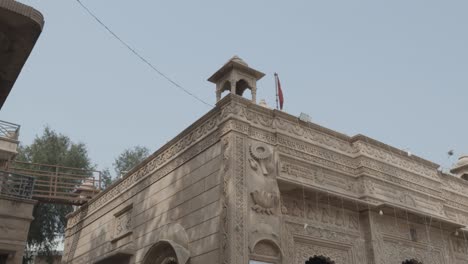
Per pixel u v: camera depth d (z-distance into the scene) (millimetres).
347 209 12727
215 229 10336
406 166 14852
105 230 16312
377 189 13312
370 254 12438
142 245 13305
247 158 10852
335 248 11984
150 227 13219
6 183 12500
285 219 11141
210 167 11273
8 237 11531
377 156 13969
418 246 13992
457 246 15719
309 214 11781
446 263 14711
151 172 14203
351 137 13844
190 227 11328
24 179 12828
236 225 9867
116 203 16031
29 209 12109
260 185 10797
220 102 11492
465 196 17250
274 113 12000
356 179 13266
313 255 11438
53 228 25594
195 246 10859
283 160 11688
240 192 10305
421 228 14438
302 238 11312
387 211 13055
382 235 12938
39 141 26875
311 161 12297
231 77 11758
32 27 6688
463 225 15016
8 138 17141
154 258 12156
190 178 12039
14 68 7395
